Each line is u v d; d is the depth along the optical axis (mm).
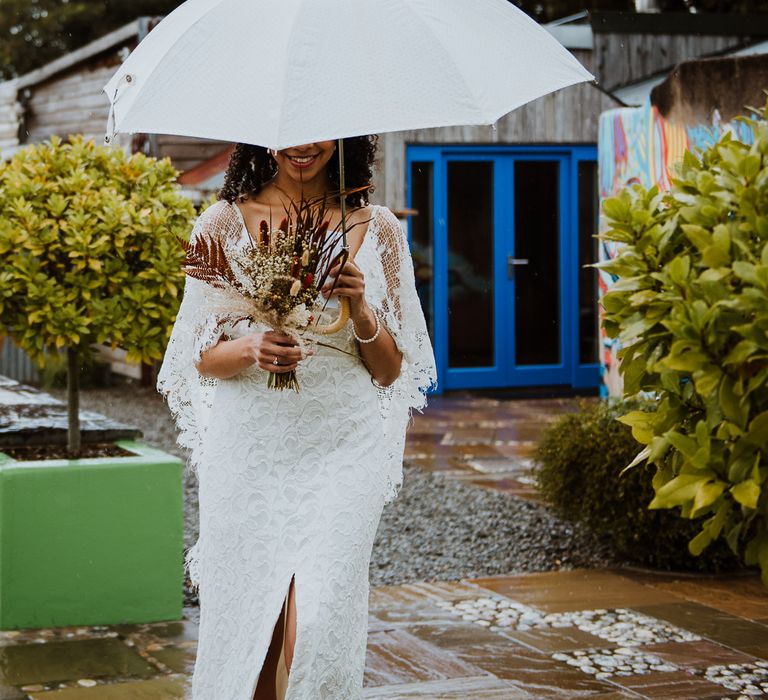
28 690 4105
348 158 3408
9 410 6051
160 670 4316
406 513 7098
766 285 2645
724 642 4723
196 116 2914
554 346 12898
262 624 3090
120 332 5000
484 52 3037
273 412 3158
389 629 4891
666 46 9289
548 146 12523
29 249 4883
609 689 4168
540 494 6535
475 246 12594
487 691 4145
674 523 5688
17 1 21578
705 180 3014
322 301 3176
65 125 13953
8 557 4727
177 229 5047
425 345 3416
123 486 4848
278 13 2982
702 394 2768
